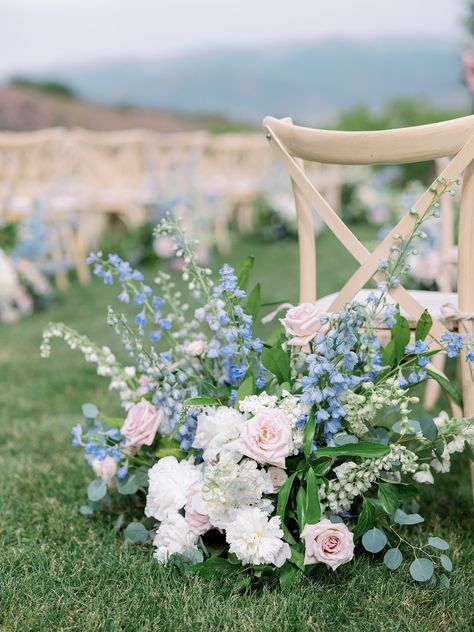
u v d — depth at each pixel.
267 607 1.73
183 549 1.88
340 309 2.02
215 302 2.02
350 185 10.84
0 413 3.35
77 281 6.79
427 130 1.79
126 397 2.23
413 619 1.72
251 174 9.74
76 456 2.80
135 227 7.27
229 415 1.86
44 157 6.95
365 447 1.80
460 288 1.97
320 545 1.77
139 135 7.68
